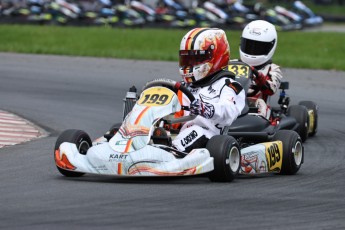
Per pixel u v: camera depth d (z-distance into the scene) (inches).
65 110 1835.6
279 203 938.1
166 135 1077.1
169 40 3587.6
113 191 986.1
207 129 1135.0
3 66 2551.7
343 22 5777.6
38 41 3395.7
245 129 1240.8
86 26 4709.6
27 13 4746.6
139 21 4783.5
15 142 1423.5
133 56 2893.7
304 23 5201.8
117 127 1145.4
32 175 1115.3
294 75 2492.6
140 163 1027.3
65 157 1068.5
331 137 1604.3
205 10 4857.3
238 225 814.5
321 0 6796.3
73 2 4948.3
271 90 1466.5
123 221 819.4
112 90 2138.3
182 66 1164.5
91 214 849.5
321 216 871.1
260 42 1476.4
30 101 1943.9
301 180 1127.6
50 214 846.5
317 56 3105.3
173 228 794.8
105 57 2874.0
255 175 1174.3
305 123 1541.6
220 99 1140.5
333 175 1177.4
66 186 1020.5
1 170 1158.3
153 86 1125.7
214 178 1072.2
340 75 2518.5
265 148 1155.9
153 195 964.0
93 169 1042.1
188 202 926.4
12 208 876.0
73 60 2751.0
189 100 1151.6
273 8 5664.4
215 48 1151.6
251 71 1322.6
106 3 4889.3
